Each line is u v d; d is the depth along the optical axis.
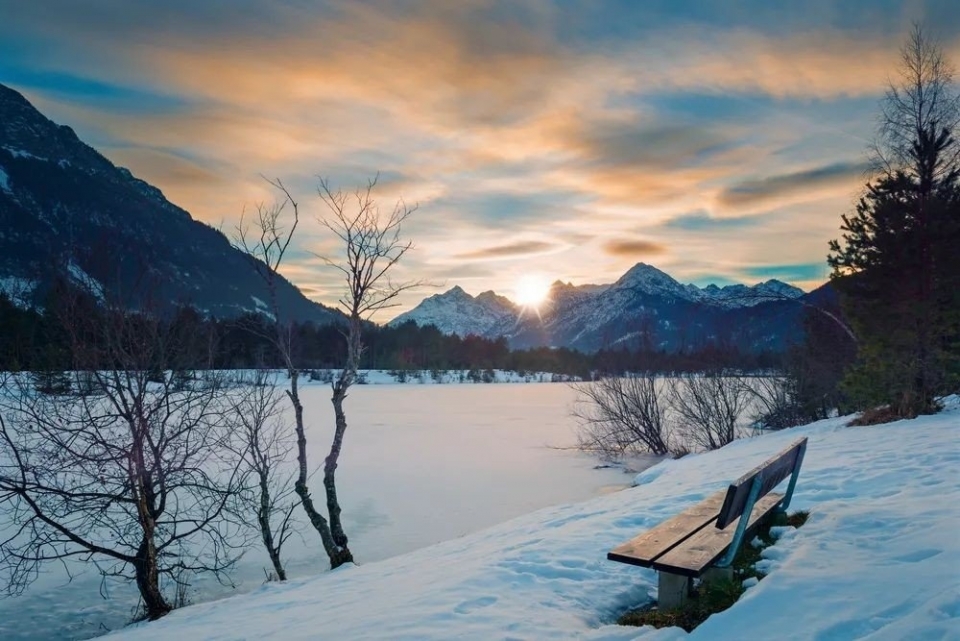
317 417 40.62
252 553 12.25
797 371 24.42
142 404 9.75
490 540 8.59
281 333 11.54
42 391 9.37
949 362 15.12
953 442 9.88
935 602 3.24
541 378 115.50
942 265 14.74
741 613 3.76
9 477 9.23
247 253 11.39
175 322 10.51
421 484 18.53
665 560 4.37
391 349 117.88
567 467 21.50
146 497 9.59
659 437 24.69
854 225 16.56
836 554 4.57
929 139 15.46
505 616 4.59
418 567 7.50
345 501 16.31
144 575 9.32
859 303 16.30
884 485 7.36
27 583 9.70
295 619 5.64
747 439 20.42
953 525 4.84
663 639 3.75
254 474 17.84
